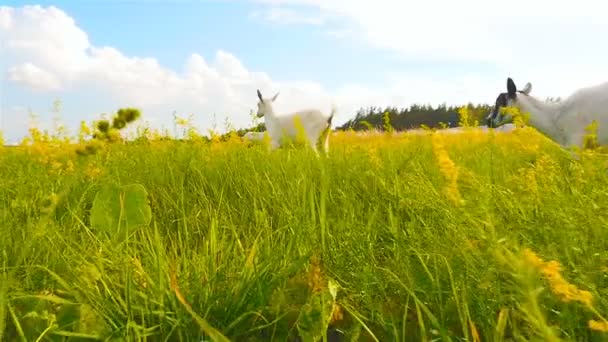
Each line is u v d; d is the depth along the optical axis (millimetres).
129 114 1441
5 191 3625
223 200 3736
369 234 2600
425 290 2041
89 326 1738
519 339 1577
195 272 2092
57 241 2523
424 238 2523
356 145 5988
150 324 1844
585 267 1842
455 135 7387
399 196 3062
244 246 2861
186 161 4863
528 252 1217
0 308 1558
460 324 1857
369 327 1936
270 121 10492
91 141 1438
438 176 3795
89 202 3443
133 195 2178
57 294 2119
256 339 1853
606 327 1192
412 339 1848
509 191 2805
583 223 2201
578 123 6512
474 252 1940
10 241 2506
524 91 7277
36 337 1707
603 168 3090
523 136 4230
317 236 2600
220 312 1926
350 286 2189
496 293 1810
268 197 3594
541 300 1698
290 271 2006
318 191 3588
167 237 3088
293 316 1883
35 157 5066
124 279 2010
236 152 5477
